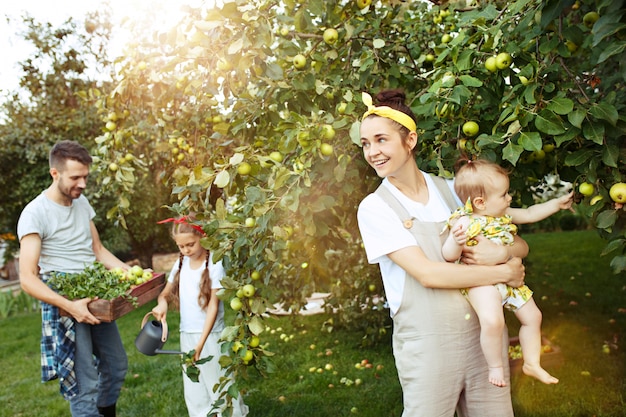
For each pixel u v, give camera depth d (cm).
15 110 811
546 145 229
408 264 168
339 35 253
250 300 215
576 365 363
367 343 455
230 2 189
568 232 1152
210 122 293
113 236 810
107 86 795
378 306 450
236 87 234
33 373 482
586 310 509
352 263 439
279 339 510
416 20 302
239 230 206
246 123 238
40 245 284
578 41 197
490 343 169
